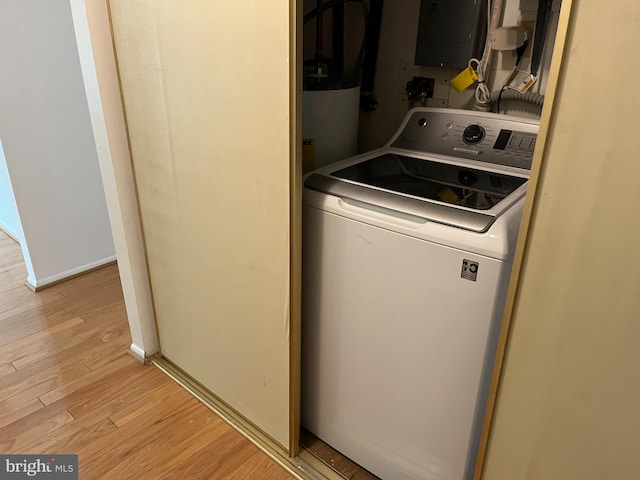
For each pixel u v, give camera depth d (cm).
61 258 258
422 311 120
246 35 113
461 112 156
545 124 82
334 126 164
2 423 170
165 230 166
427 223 113
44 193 242
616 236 81
